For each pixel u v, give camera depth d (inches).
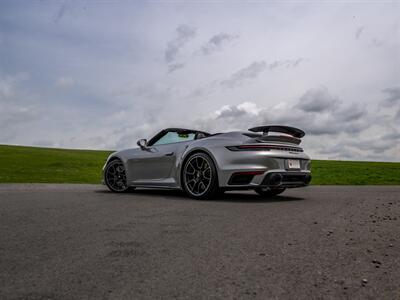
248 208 168.7
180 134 244.1
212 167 210.5
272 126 210.1
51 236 107.0
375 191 295.9
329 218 138.2
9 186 336.2
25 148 1685.5
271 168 202.8
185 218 138.6
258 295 61.8
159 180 244.8
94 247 94.0
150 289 64.6
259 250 90.7
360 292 63.1
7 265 78.6
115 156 274.2
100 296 61.4
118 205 179.0
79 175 611.5
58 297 61.0
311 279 69.6
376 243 97.9
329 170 824.9
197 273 73.2
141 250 91.0
